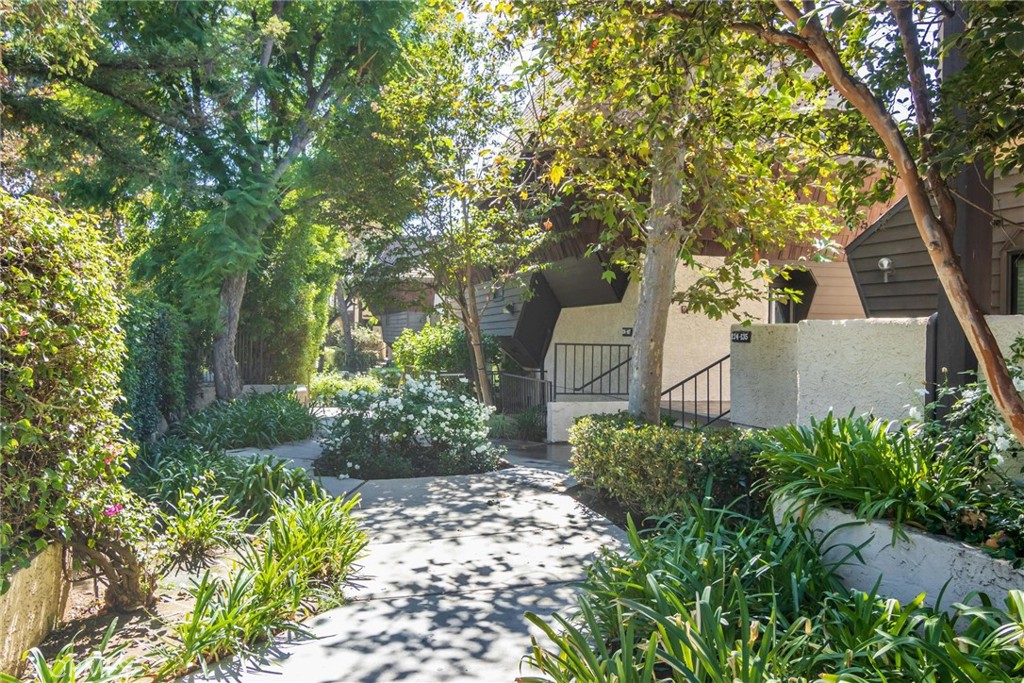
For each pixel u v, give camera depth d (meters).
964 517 3.74
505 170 9.98
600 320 15.41
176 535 5.43
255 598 4.26
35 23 7.79
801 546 4.04
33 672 3.68
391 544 5.99
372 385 21.42
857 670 2.80
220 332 14.92
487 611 4.57
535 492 7.94
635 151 6.70
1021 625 2.79
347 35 15.34
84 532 4.35
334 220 14.16
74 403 4.12
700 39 4.61
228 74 13.58
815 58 3.60
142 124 13.59
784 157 6.21
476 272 15.97
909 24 3.51
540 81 10.26
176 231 14.46
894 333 5.84
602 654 3.07
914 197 3.07
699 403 13.56
